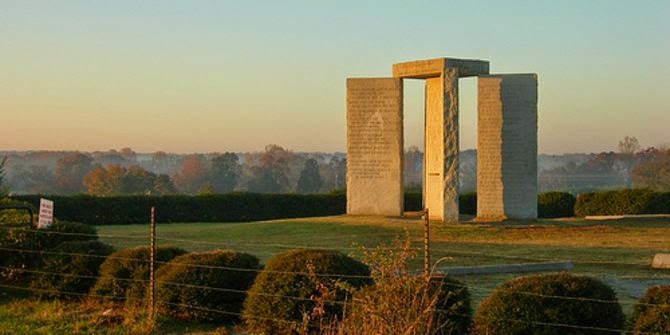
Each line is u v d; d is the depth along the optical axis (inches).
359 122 1228.5
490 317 390.9
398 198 1211.9
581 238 968.3
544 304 384.2
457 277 683.4
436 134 1195.9
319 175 3555.6
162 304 511.8
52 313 537.0
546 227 1067.3
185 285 507.2
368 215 1213.1
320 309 417.4
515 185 1219.9
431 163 1208.2
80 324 499.8
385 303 370.9
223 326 498.0
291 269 466.0
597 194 1371.8
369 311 372.2
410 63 1175.0
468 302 418.0
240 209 1512.1
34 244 645.3
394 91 1210.6
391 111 1213.1
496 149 1225.4
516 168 1219.2
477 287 624.4
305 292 454.3
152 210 521.0
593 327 378.3
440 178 1175.0
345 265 468.1
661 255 751.1
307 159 3597.4
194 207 1488.7
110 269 558.3
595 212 1364.4
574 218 1295.5
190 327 497.0
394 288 377.7
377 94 1218.6
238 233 1060.5
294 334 451.2
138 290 537.6
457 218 1109.1
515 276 692.1
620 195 1341.0
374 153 1222.9
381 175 1219.9
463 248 887.7
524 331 382.3
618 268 742.5
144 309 524.1
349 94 1230.3
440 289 387.9
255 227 1117.7
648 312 364.2
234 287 509.0
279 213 1531.7
